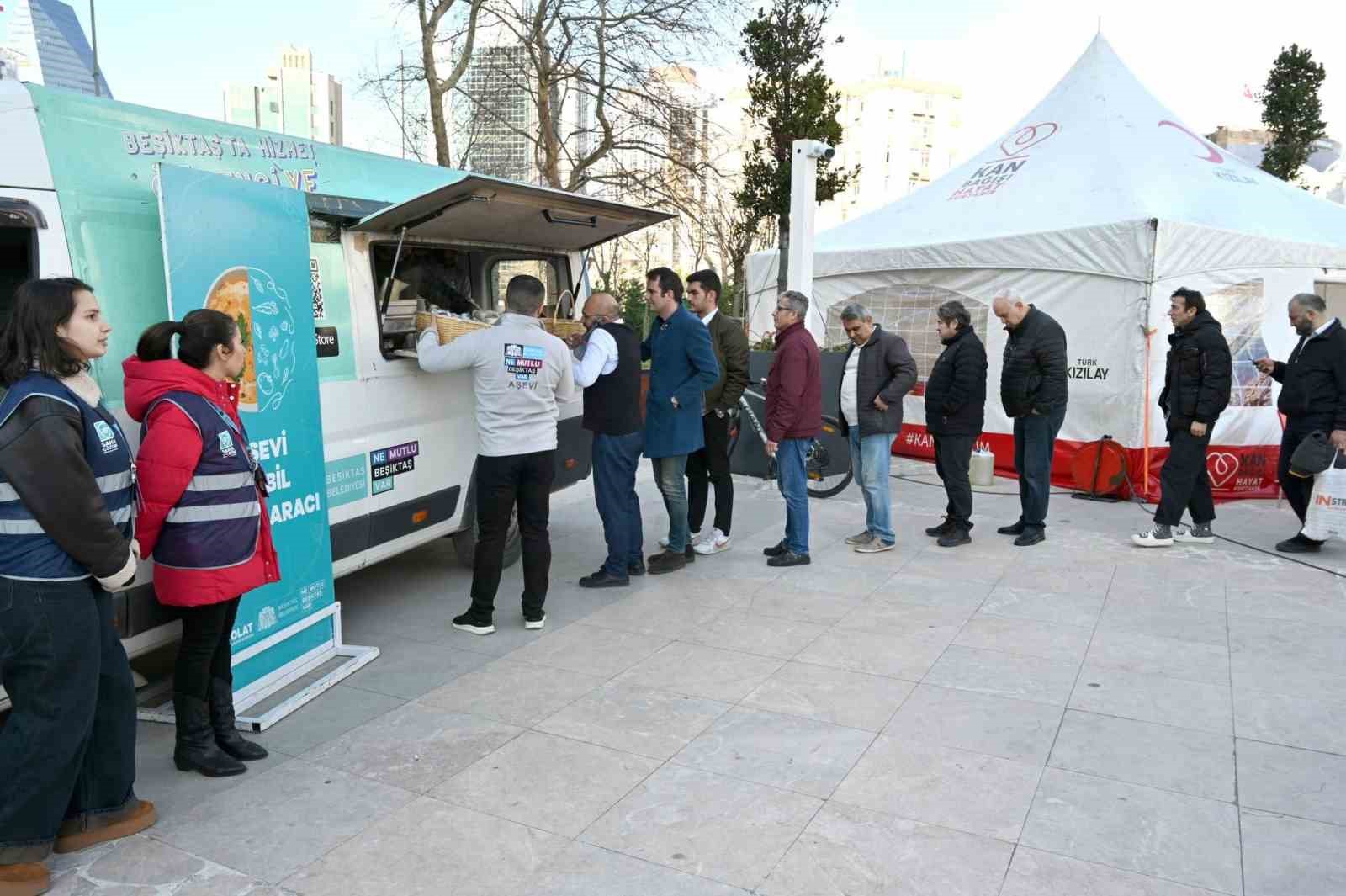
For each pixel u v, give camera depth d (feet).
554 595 18.29
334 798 10.70
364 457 15.40
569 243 20.97
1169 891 9.00
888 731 12.41
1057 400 21.63
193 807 10.48
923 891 9.00
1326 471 20.86
